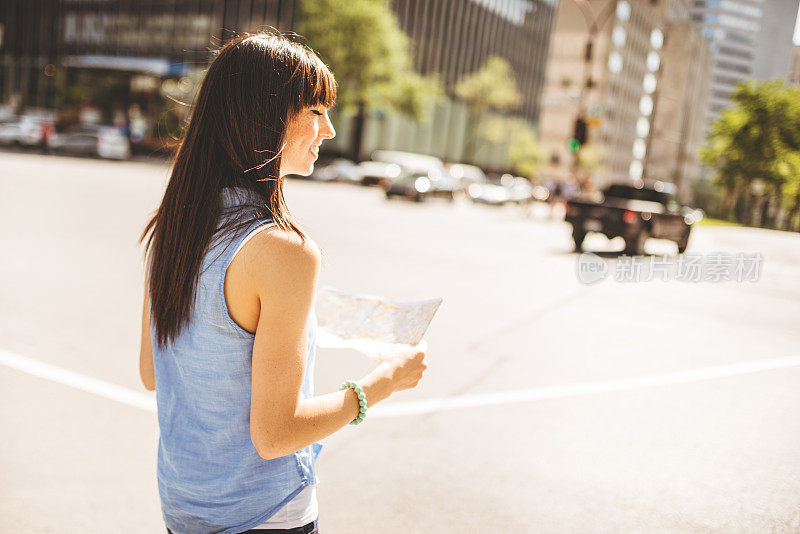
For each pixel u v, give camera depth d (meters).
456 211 25.77
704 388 5.05
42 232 10.25
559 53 88.00
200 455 1.14
